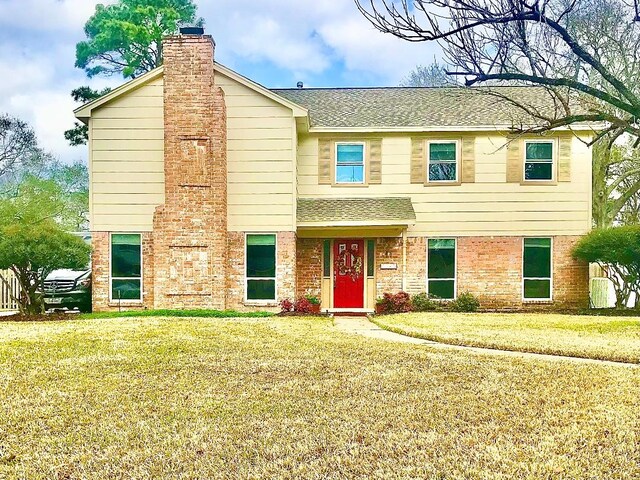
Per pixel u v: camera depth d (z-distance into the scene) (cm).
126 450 443
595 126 1670
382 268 1716
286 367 743
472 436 467
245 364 761
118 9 2980
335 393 609
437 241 1722
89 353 833
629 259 1573
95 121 1572
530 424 496
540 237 1708
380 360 793
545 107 1730
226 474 394
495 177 1711
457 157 1717
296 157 1659
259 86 1559
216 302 1523
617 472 390
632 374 704
